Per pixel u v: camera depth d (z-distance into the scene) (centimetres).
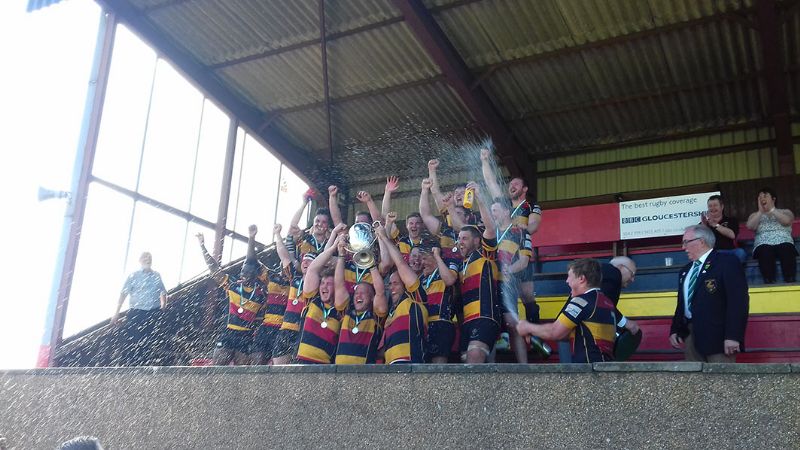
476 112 1116
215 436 411
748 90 1092
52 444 472
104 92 982
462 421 341
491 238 487
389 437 357
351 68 1129
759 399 286
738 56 1022
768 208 679
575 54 1051
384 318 493
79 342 838
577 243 905
